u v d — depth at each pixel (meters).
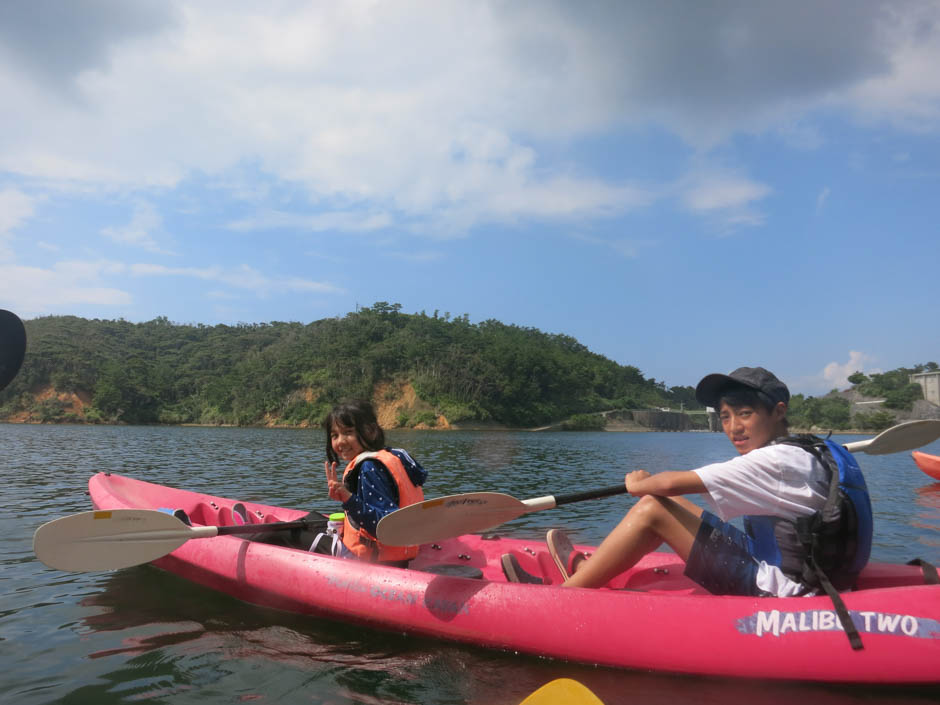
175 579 3.95
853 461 2.42
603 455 24.14
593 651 2.57
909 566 2.92
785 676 2.35
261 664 2.65
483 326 162.12
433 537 3.08
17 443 24.23
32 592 3.68
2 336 2.45
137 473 12.05
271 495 8.70
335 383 97.50
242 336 134.62
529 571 3.65
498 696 2.35
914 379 117.50
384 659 2.71
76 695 2.34
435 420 91.50
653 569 3.27
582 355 159.50
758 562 2.50
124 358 125.06
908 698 2.27
